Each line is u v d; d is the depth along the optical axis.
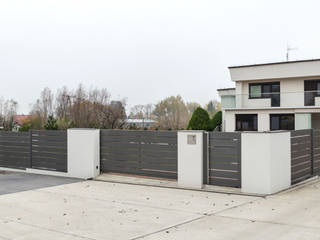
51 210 8.48
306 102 26.38
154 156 12.47
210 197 9.72
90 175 13.41
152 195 10.12
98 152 13.69
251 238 6.10
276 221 7.18
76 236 6.41
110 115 29.72
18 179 13.67
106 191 10.87
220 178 10.94
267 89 28.50
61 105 46.69
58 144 14.66
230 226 6.88
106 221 7.43
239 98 28.81
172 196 9.95
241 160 10.27
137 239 6.17
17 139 16.30
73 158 13.96
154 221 7.36
